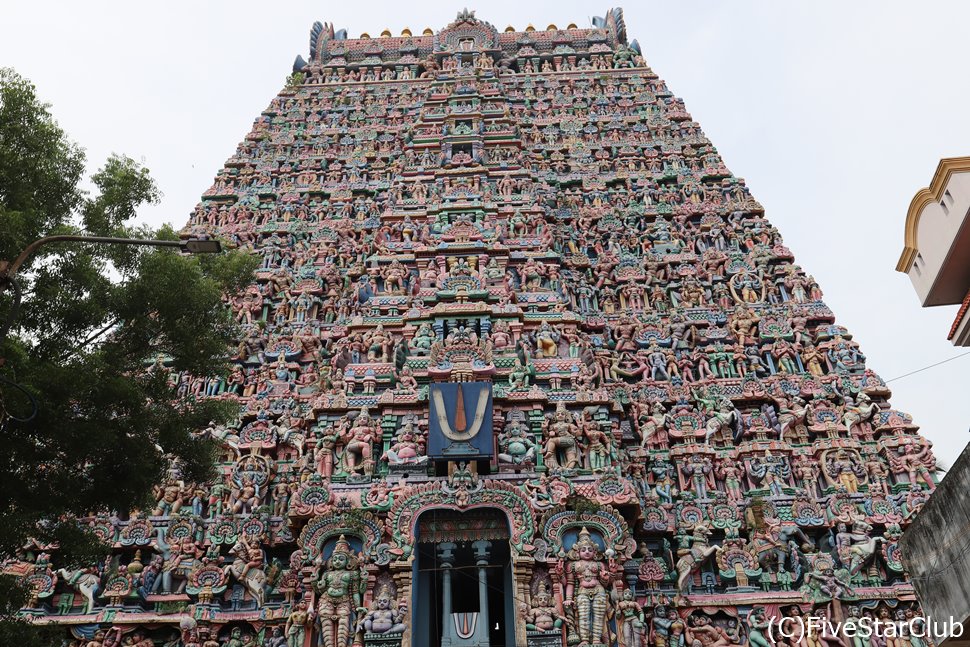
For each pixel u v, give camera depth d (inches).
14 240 483.8
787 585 679.7
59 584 686.5
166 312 567.8
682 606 667.4
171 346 595.2
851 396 819.4
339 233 1040.8
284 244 1039.0
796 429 791.7
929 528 518.3
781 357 856.3
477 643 598.9
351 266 991.0
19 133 542.3
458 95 1192.2
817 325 904.3
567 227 1029.8
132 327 570.3
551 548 631.8
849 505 719.1
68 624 660.1
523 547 625.0
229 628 673.0
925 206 517.3
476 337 790.5
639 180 1110.4
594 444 711.7
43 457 498.3
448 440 690.8
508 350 786.2
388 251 938.7
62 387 487.2
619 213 1058.1
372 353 808.3
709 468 761.0
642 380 847.1
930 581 517.7
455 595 717.9
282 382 858.1
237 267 668.7
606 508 652.1
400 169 1139.3
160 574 697.0
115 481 522.3
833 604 661.3
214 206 1120.8
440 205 979.3
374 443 720.3
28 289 525.7
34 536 510.6
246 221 1084.5
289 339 898.7
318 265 997.2
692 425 791.7
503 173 1045.8
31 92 558.3
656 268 979.9
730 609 666.8
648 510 722.8
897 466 752.3
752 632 652.1
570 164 1147.3
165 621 665.0
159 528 723.4
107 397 515.2
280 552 716.7
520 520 640.4
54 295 522.9
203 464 583.8
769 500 732.0
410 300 859.4
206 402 593.3
